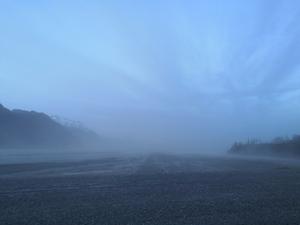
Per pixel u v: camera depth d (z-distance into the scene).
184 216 17.62
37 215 18.28
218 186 29.41
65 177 37.50
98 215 18.08
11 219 17.42
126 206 20.41
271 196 23.78
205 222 16.33
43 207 20.47
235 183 31.50
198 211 18.78
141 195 24.61
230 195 24.34
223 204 20.78
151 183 31.64
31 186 30.00
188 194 24.94
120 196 24.23
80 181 33.53
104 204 21.19
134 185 30.25
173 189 27.58
